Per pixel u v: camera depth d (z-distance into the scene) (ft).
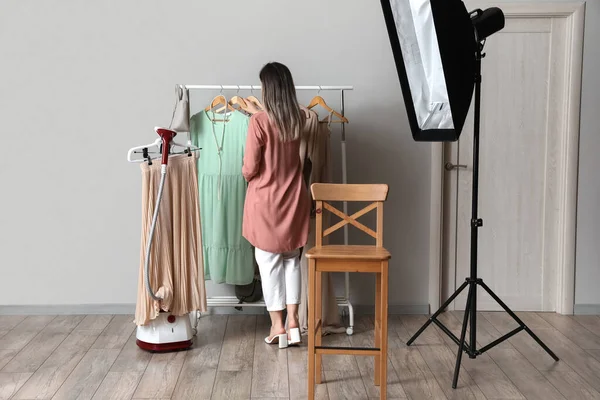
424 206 14.01
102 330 12.81
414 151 13.89
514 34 13.87
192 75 13.64
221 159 12.50
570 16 13.69
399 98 13.80
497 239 14.26
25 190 13.71
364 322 13.53
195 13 13.53
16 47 13.48
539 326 13.23
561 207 14.06
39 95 13.56
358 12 13.60
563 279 14.11
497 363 11.03
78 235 13.82
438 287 14.08
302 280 12.79
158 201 11.01
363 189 10.09
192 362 11.00
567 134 13.87
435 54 10.79
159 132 11.04
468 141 14.08
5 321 13.41
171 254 11.52
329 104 13.84
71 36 13.50
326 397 9.53
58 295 13.91
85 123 13.64
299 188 11.75
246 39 13.61
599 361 11.16
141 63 13.58
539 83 13.97
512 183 14.15
